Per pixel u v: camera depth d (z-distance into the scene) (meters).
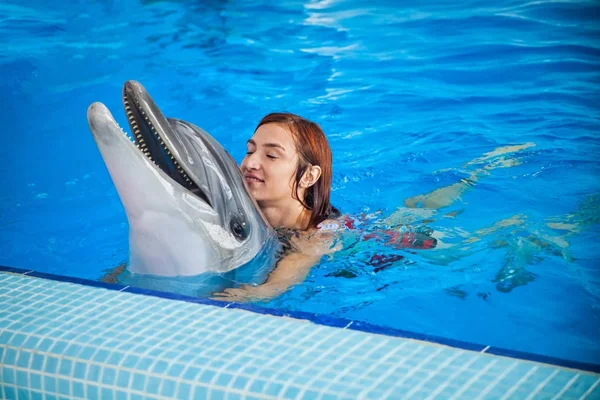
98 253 4.59
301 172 4.23
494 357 2.75
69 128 6.38
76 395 2.87
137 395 2.77
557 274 4.12
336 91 6.95
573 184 5.21
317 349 2.82
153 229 3.71
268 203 4.28
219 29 8.50
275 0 9.29
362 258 4.22
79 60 7.64
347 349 2.82
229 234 3.87
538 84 6.79
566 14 8.07
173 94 6.96
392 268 4.14
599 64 7.06
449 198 5.05
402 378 2.63
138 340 2.92
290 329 2.96
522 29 7.84
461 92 6.77
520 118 6.25
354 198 5.13
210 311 3.12
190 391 2.69
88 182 5.57
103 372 2.81
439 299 3.86
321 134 4.33
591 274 4.12
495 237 4.51
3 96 6.86
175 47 8.05
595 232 4.57
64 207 5.21
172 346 2.87
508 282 4.02
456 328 3.61
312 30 8.34
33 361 2.91
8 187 5.46
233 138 6.16
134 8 9.10
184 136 3.83
